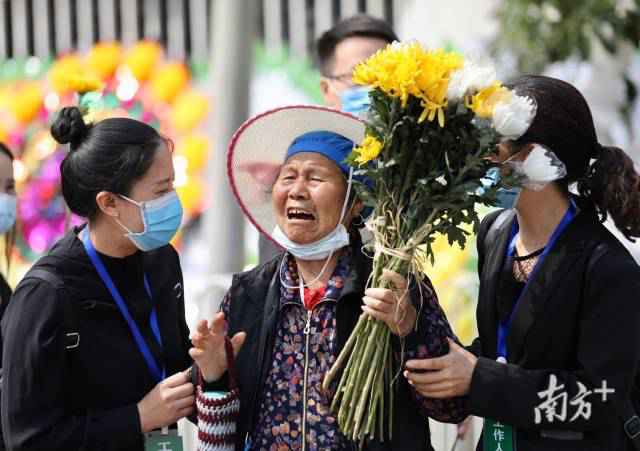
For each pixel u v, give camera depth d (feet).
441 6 67.26
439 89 20.68
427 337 22.53
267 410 23.27
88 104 26.66
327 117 24.32
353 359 22.21
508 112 20.76
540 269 22.77
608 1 52.42
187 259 63.57
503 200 22.22
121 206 23.76
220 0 40.60
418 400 23.13
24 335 23.04
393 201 21.88
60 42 75.77
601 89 56.80
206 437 23.18
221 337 23.22
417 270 22.31
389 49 21.48
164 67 64.28
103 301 23.94
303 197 23.21
